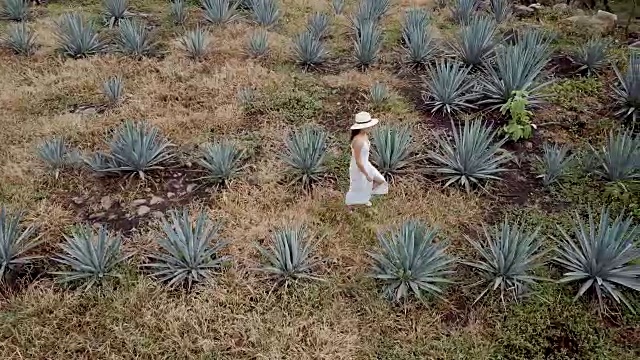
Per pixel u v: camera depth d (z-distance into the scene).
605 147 6.54
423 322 4.91
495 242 5.38
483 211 6.07
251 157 6.85
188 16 10.35
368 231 5.79
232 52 9.04
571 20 9.76
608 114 7.45
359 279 5.30
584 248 5.22
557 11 10.19
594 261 4.99
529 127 6.87
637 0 10.27
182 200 6.30
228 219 5.94
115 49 9.20
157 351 4.71
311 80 8.40
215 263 5.37
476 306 5.06
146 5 10.84
